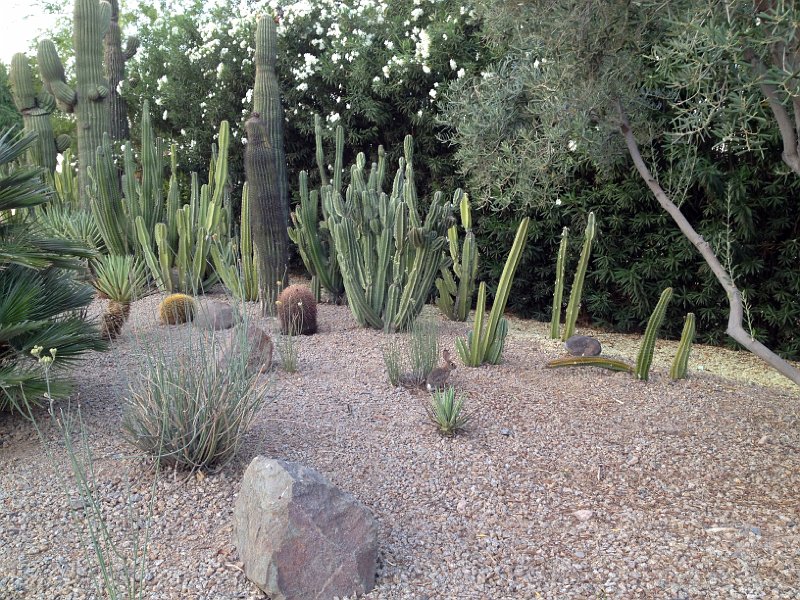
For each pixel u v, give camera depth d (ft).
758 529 9.50
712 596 7.99
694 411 14.05
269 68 23.68
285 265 21.21
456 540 9.19
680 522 9.72
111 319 17.24
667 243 21.93
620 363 16.63
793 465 11.55
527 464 11.48
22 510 9.45
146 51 37.35
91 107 29.45
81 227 26.58
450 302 21.50
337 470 10.85
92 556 8.47
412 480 10.75
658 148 20.62
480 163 18.40
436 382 14.60
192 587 7.90
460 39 24.35
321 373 15.58
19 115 55.06
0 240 12.26
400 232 18.65
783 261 20.25
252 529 8.04
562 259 20.10
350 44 26.23
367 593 7.97
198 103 33.19
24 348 11.83
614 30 12.82
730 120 12.57
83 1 28.73
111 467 10.52
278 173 24.04
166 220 26.86
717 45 9.70
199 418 10.39
